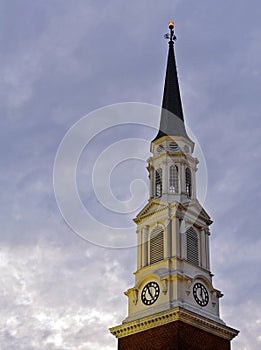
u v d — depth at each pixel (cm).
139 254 10225
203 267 10056
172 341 9069
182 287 9588
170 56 11962
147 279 9831
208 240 10388
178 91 11519
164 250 9944
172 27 12250
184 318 9225
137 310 9756
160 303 9538
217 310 9862
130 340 9569
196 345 9212
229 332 9656
